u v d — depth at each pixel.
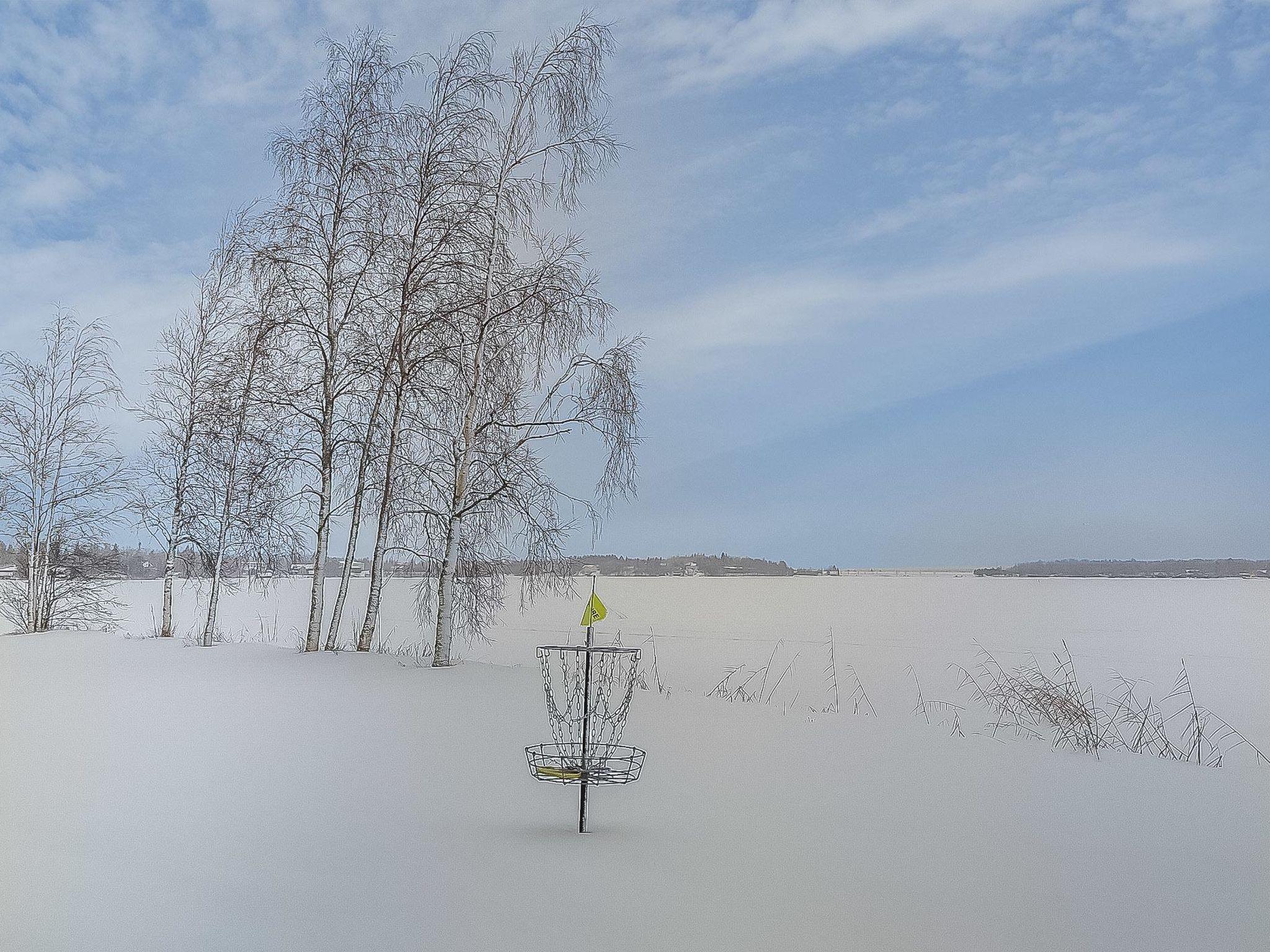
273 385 16.23
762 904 3.69
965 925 3.56
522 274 14.84
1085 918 3.71
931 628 35.31
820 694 15.23
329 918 3.40
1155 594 78.94
